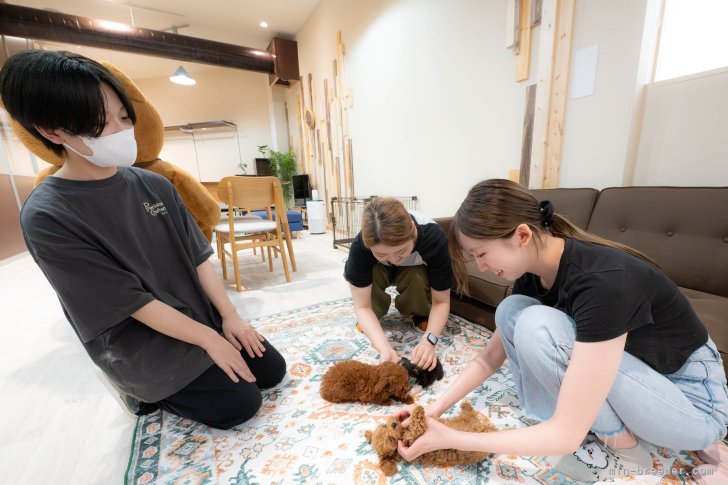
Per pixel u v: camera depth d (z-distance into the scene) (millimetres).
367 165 3688
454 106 2400
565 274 601
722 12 1253
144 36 4234
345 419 932
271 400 1031
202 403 892
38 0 3951
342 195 4391
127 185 865
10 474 804
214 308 1079
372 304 1469
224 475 761
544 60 1705
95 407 1059
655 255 1206
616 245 647
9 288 2457
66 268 687
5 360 1378
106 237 780
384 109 3229
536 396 776
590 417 531
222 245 2457
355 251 1172
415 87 2768
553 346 641
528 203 618
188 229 1030
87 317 707
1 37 3979
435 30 2467
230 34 5203
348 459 789
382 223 918
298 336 1466
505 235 594
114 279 732
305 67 5090
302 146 5879
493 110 2088
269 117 6801
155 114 1520
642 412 610
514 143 1979
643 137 1472
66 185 758
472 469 742
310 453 814
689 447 623
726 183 1257
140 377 818
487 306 1423
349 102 3834
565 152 1707
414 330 1439
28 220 680
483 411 922
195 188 1758
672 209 1195
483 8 2057
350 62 3701
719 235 1086
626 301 517
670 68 1400
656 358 620
